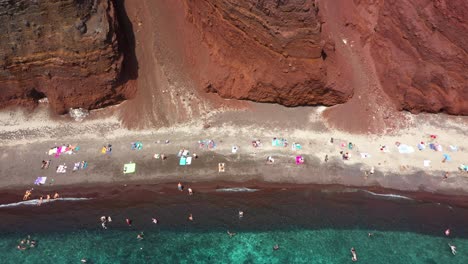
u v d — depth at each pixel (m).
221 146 34.50
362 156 33.75
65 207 31.67
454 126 35.19
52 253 29.45
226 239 30.05
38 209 31.58
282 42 31.66
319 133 35.19
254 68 34.38
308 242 29.84
